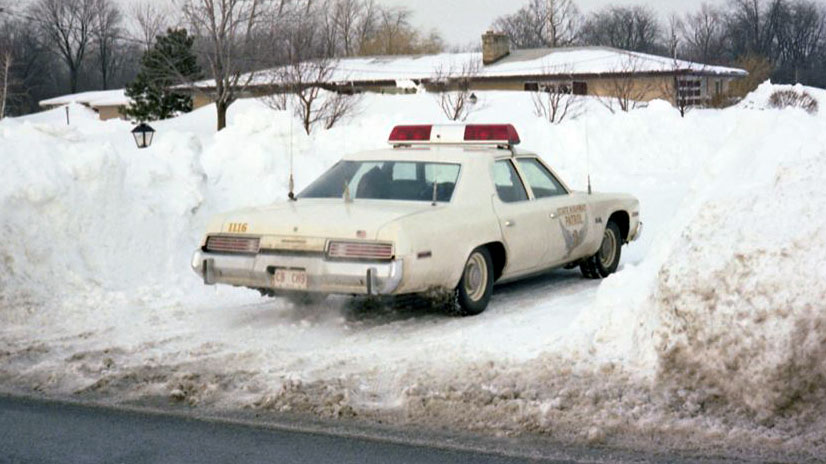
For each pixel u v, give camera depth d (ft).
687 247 20.06
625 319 21.93
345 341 24.91
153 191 34.22
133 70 286.87
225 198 37.78
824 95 154.20
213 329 26.32
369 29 270.46
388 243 24.50
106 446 17.42
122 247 31.78
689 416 18.29
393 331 25.89
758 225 19.33
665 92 169.78
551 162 78.48
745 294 18.67
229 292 31.37
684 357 19.40
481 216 27.43
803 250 18.52
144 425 18.61
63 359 23.25
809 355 17.89
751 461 16.28
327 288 25.00
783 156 23.97
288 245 25.46
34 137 32.65
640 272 23.12
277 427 18.40
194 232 34.71
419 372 21.39
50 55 274.98
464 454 16.80
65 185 30.99
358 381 21.04
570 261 31.89
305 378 21.21
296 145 45.78
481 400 19.33
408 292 25.13
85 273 30.40
